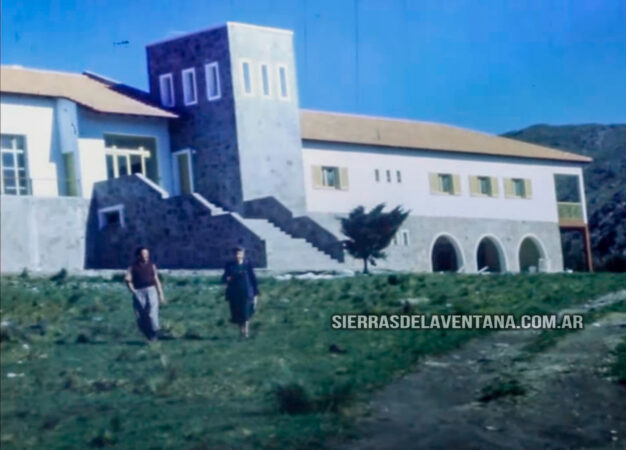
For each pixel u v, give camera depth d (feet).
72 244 95.25
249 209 99.60
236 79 100.37
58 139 97.71
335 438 49.01
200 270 89.04
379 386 55.42
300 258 94.48
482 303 70.44
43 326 63.62
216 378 54.70
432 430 50.83
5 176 93.76
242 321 62.13
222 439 47.65
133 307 63.98
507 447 50.03
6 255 90.38
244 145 100.78
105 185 98.02
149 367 56.24
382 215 96.53
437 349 61.26
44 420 49.93
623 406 54.75
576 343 63.98
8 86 94.48
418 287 75.20
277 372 54.75
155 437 47.83
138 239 96.48
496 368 59.11
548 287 78.23
